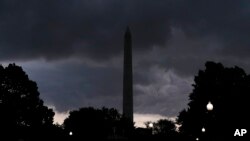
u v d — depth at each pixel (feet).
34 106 270.87
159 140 282.97
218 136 136.15
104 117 364.99
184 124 276.41
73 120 361.10
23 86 271.08
